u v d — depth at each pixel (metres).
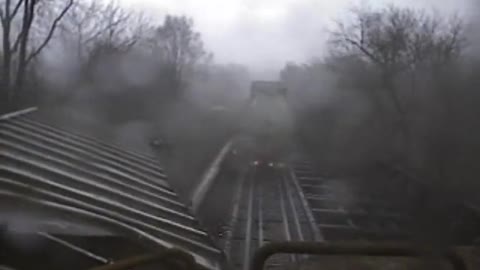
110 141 14.11
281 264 12.59
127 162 11.69
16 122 11.62
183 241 7.91
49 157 9.48
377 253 4.18
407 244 4.29
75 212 6.63
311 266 11.78
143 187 10.44
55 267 6.46
